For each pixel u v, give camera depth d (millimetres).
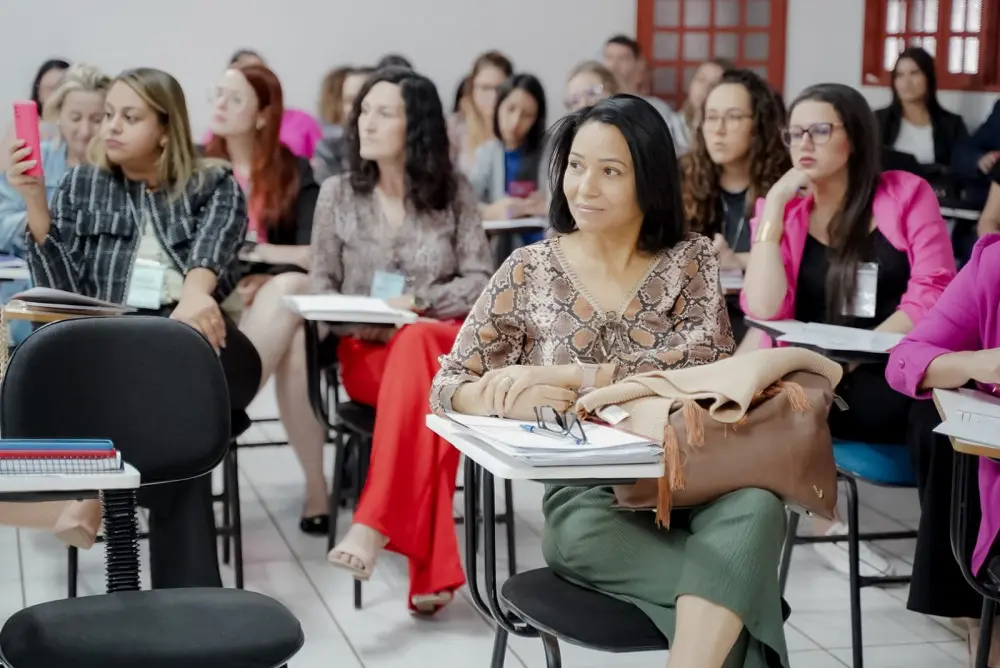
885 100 7383
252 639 1895
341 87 6125
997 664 2686
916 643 3102
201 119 7051
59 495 1836
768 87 3914
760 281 3178
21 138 3117
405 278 3619
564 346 2279
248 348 3367
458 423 2033
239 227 3365
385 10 7203
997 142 6098
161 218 3305
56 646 1831
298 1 7070
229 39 7016
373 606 3312
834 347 2742
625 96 2271
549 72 7508
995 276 2500
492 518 2100
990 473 2398
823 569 3625
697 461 2006
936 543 2648
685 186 4023
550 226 2408
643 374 2098
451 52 7352
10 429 2100
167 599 2027
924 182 3244
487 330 2309
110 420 2160
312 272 3697
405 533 3141
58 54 6789
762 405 2049
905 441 3049
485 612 2176
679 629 1930
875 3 7379
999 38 6629
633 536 2070
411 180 3596
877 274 3197
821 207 3285
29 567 3537
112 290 3254
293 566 3588
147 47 6906
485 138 6164
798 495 2025
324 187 3693
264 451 4812
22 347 2119
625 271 2322
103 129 3273
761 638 1926
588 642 1954
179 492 2320
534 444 1831
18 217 4059
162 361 2201
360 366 3492
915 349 2518
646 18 7500
